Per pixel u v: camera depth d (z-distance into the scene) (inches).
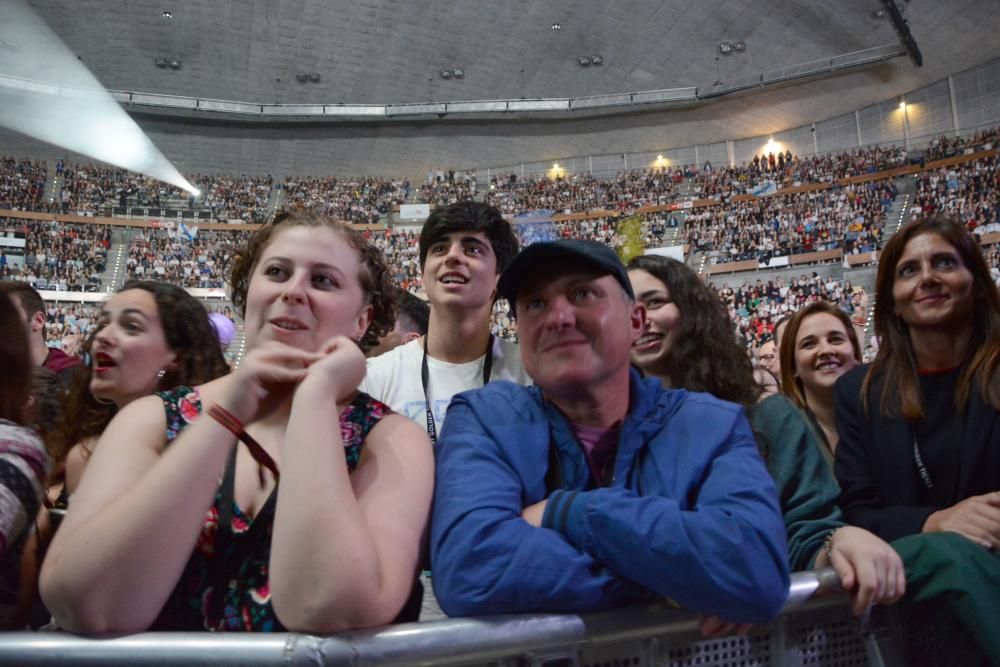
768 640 52.0
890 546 59.1
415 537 50.4
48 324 805.2
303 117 1195.9
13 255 979.3
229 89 1148.5
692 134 1244.5
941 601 55.6
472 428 59.9
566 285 56.8
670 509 49.3
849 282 842.8
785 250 972.6
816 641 53.9
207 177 1277.1
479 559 49.1
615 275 57.8
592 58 1066.1
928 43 971.9
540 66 1093.8
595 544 49.5
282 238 56.9
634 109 1175.0
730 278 994.1
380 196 1286.9
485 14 979.9
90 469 47.9
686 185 1222.3
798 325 118.0
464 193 1279.5
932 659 57.7
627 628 47.6
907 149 1067.9
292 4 957.8
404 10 973.2
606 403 58.9
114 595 40.7
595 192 1251.8
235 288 63.5
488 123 1224.2
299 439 44.9
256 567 47.4
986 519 60.7
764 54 1023.6
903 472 76.2
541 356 57.4
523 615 45.9
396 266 1100.5
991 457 70.5
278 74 1115.9
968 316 76.9
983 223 872.3
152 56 1059.9
